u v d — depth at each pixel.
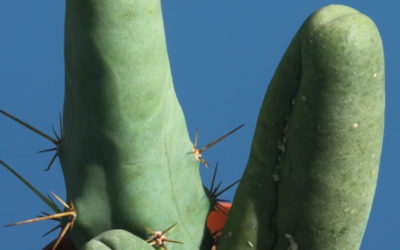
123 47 0.47
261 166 0.48
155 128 0.49
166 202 0.50
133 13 0.47
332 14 0.45
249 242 0.49
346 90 0.45
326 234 0.48
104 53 0.47
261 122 0.48
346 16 0.45
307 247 0.48
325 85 0.45
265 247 0.49
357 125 0.45
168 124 0.50
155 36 0.48
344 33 0.44
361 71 0.45
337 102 0.45
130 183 0.50
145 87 0.48
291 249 0.49
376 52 0.45
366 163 0.46
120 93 0.48
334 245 0.48
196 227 0.52
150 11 0.47
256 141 0.48
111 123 0.48
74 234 0.52
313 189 0.47
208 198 0.52
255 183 0.49
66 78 0.49
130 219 0.50
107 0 0.47
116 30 0.47
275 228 0.49
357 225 0.48
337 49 0.44
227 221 0.50
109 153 0.49
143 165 0.49
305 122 0.46
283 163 0.48
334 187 0.47
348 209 0.47
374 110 0.46
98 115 0.48
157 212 0.50
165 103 0.49
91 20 0.47
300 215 0.48
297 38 0.46
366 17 0.45
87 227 0.50
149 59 0.48
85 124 0.49
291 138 0.47
